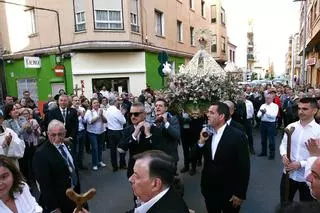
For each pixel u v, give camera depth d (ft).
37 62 50.29
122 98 35.65
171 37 64.08
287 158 11.37
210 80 20.21
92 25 46.96
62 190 11.26
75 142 22.45
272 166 23.43
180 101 20.49
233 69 23.16
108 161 26.37
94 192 6.79
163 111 14.07
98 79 49.06
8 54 56.24
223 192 11.55
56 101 25.81
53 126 11.32
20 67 55.11
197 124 21.02
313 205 3.96
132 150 13.44
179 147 30.37
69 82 48.88
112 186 20.01
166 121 13.83
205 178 11.97
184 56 69.41
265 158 25.85
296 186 11.85
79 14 48.08
